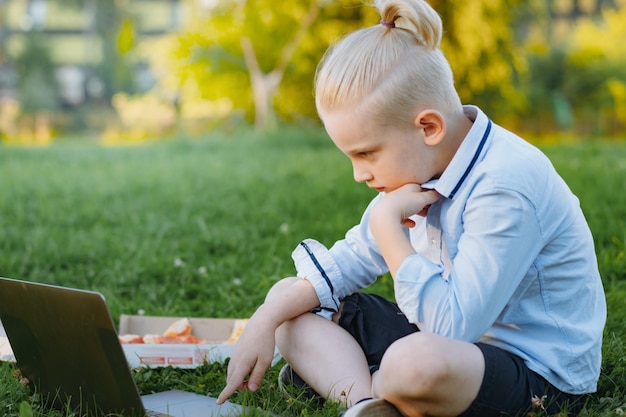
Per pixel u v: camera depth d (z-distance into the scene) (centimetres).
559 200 179
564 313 181
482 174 175
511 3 1490
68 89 2248
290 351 188
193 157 938
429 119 173
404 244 172
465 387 161
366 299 195
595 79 1830
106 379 170
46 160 929
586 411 181
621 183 548
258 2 1493
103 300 159
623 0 2047
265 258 374
